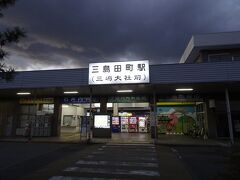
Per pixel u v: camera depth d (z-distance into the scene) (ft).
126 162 31.81
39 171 26.23
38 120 75.46
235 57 68.08
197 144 51.49
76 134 83.87
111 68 55.42
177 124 78.84
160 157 36.19
